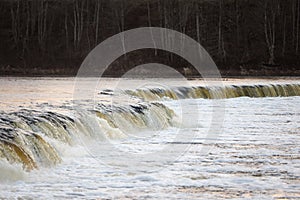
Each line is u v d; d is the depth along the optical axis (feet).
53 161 93.09
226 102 212.23
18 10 367.25
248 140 126.31
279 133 138.00
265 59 342.64
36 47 355.77
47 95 169.78
